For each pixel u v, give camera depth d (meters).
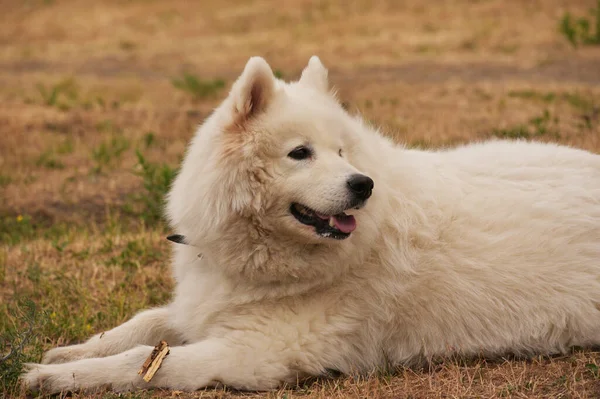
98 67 21.94
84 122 14.37
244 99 4.69
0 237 8.89
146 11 29.44
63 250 8.01
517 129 11.02
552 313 5.02
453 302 5.05
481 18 23.16
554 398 4.39
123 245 8.09
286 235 4.82
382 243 5.02
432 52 20.09
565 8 22.77
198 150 4.90
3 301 6.69
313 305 4.96
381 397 4.61
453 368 4.88
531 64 17.73
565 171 5.41
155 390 4.77
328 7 26.95
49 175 11.29
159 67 21.50
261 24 26.12
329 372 5.04
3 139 13.01
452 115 12.91
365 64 19.34
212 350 4.80
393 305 5.07
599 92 13.84
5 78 19.55
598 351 5.03
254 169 4.70
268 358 4.80
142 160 9.70
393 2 26.38
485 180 5.31
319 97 5.16
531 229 5.11
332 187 4.63
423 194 5.15
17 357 4.93
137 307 6.48
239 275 4.93
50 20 28.98
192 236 4.93
